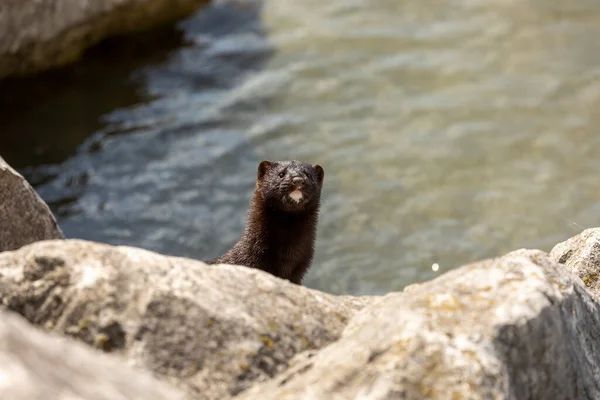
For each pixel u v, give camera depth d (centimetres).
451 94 4384
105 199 3725
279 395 1237
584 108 4278
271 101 4334
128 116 4219
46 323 1344
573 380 1374
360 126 4169
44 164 3919
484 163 3959
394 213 3703
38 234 1902
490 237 3578
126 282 1374
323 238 3578
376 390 1205
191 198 3747
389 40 4775
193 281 1417
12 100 4228
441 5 5069
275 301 1452
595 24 4875
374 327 1344
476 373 1231
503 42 4747
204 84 4441
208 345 1337
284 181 2442
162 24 4719
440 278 1430
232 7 4944
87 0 4291
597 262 1970
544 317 1331
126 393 912
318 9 5044
